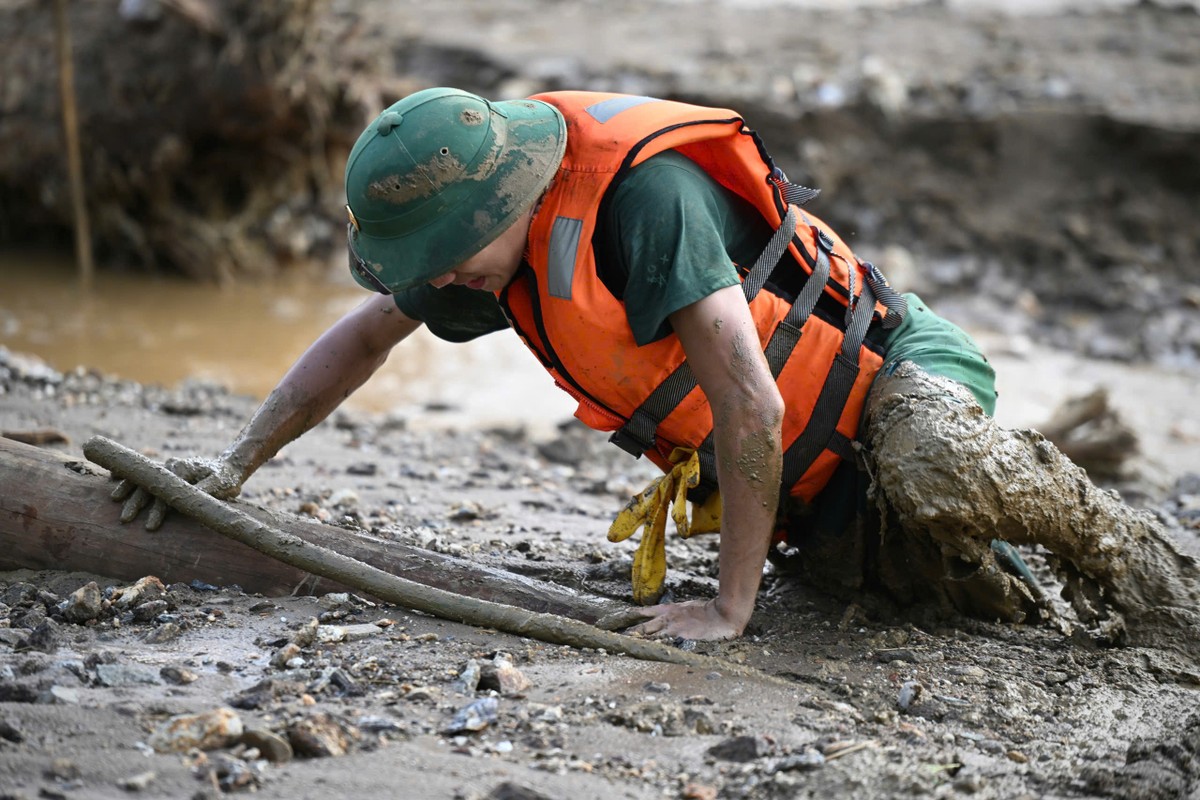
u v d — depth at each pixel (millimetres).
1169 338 36625
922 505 13328
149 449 21312
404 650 13172
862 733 12062
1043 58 47719
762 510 13352
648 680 12727
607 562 17141
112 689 11828
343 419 27172
